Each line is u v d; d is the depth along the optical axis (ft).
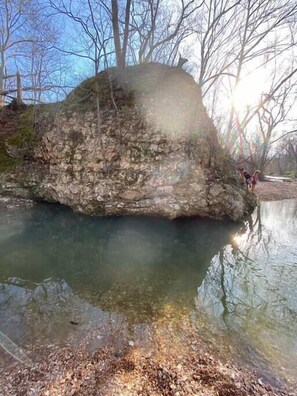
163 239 30.07
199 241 29.81
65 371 11.26
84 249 26.32
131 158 32.91
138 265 23.00
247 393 10.51
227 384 10.86
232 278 21.16
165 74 36.83
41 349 12.55
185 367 11.68
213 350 12.84
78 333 13.82
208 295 18.38
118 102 34.96
